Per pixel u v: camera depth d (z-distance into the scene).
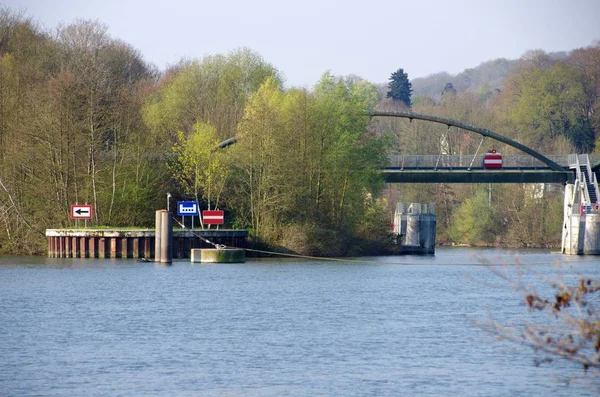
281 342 160.88
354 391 127.69
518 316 192.00
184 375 136.12
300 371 139.00
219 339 163.62
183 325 178.62
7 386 129.62
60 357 147.75
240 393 126.38
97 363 143.50
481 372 139.00
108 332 170.50
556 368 141.25
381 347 156.88
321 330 173.75
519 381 133.75
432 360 147.12
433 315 194.00
